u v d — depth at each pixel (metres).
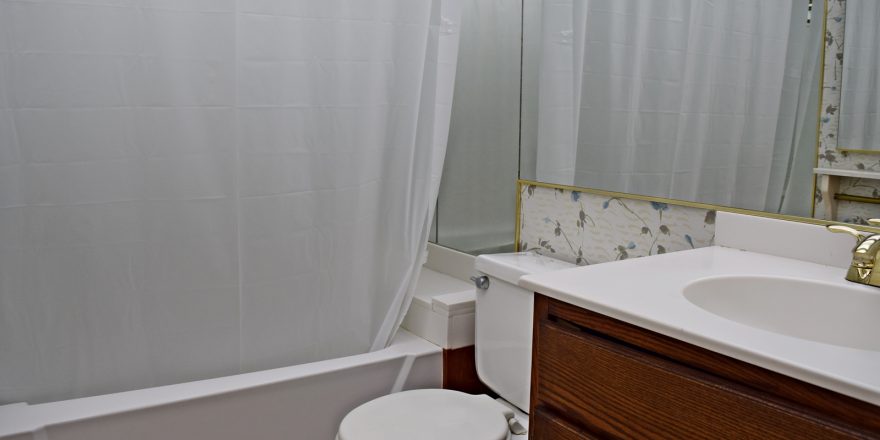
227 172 1.69
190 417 1.66
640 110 1.65
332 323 1.92
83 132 1.55
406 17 1.86
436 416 1.63
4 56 1.47
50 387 1.61
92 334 1.63
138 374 1.69
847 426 0.79
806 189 1.33
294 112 1.76
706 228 1.53
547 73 1.93
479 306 1.90
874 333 1.09
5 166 1.50
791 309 1.19
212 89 1.65
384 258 1.99
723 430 0.91
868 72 1.22
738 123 1.43
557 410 1.19
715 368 0.93
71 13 1.50
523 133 2.05
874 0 1.20
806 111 1.32
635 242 1.71
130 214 1.62
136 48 1.56
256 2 1.67
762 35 1.38
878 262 1.12
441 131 2.00
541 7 1.93
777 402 0.85
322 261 1.87
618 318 1.02
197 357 1.75
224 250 1.73
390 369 1.95
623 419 1.05
